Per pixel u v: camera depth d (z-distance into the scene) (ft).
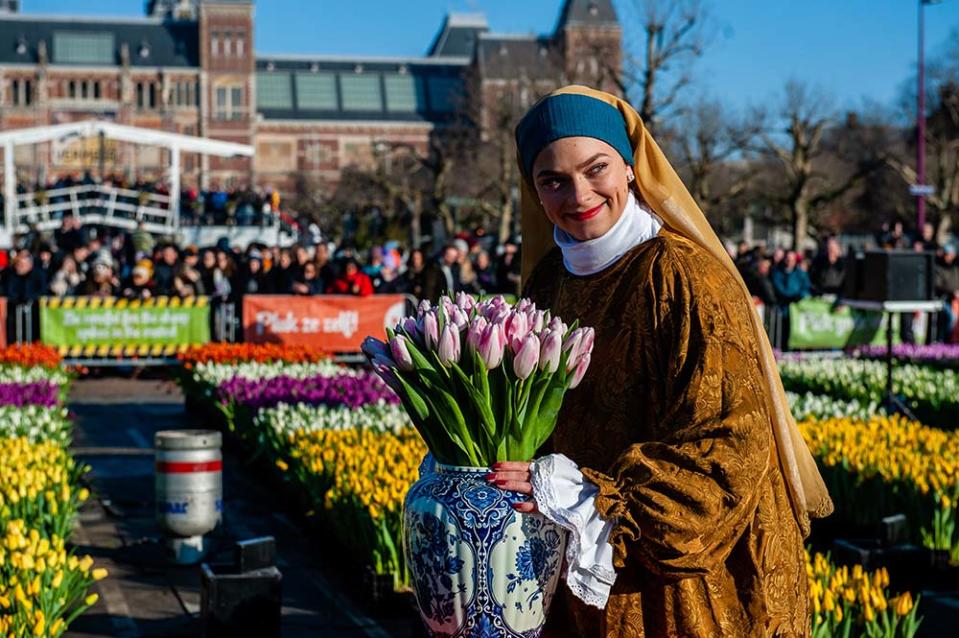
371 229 172.55
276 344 62.59
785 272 69.97
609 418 9.48
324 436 32.45
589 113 9.50
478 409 8.98
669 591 9.02
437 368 9.05
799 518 9.78
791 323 69.05
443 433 9.20
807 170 165.68
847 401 46.26
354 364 64.34
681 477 8.62
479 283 66.74
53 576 18.67
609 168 9.52
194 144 119.34
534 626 9.11
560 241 10.24
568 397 9.71
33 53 348.18
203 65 351.87
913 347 64.80
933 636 21.58
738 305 9.32
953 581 25.03
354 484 25.21
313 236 126.21
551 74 187.01
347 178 225.15
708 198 166.61
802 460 10.11
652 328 9.30
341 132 366.84
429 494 9.17
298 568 26.78
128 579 25.71
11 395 39.73
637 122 9.72
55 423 35.04
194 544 26.76
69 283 66.95
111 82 348.79
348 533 25.45
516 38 268.82
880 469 27.55
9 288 64.44
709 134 163.43
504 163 176.76
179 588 25.08
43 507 25.18
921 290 41.63
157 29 357.61
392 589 23.26
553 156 9.52
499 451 9.10
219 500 27.14
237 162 351.87
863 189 205.46
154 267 68.90
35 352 53.21
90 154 293.43
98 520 31.12
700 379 8.90
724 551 8.87
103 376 64.59
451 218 183.21
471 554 8.89
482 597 8.91
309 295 64.08
